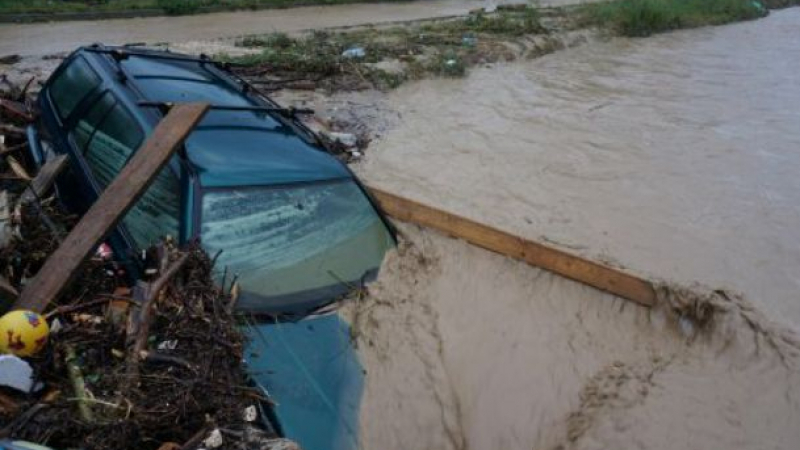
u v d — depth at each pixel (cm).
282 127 532
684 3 2242
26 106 721
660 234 672
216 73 624
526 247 567
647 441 414
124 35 1482
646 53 1652
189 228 418
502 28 1691
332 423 363
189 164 448
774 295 573
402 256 521
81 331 369
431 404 416
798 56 1661
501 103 1117
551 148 905
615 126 1020
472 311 514
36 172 580
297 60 1150
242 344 370
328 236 470
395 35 1557
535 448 413
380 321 450
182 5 1841
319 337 409
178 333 365
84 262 400
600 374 470
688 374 470
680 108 1141
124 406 319
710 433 420
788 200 774
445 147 882
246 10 1961
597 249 630
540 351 486
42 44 1341
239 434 318
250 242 434
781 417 433
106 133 518
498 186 766
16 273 441
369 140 881
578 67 1449
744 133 1016
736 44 1830
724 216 723
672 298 519
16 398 331
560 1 2536
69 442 306
